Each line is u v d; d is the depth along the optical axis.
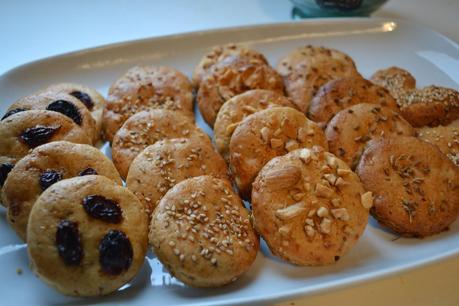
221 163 0.25
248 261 0.21
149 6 0.40
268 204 0.22
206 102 0.29
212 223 0.21
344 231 0.22
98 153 0.23
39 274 0.19
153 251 0.21
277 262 0.22
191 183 0.22
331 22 0.35
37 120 0.24
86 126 0.26
